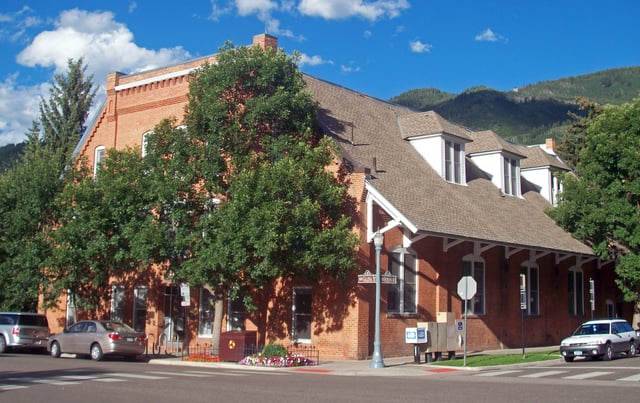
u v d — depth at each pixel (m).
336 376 19.83
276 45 29.94
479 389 15.60
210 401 12.95
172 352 29.31
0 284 32.56
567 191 36.00
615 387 16.08
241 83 25.00
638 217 33.47
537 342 34.59
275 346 23.53
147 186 24.89
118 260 25.78
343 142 27.69
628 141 33.69
